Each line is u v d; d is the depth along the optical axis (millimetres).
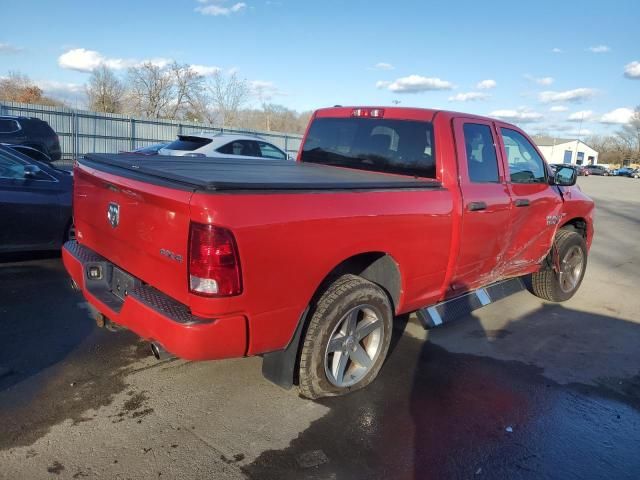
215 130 34438
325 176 3734
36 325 4574
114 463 2809
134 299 3096
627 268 8477
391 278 3797
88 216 3869
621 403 3820
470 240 4242
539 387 3994
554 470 2984
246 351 2947
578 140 93250
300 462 2908
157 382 3711
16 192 6090
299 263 2975
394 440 3174
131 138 31109
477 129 4449
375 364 3723
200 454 2926
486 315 5602
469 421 3445
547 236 5500
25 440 2957
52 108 27812
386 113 4562
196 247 2672
